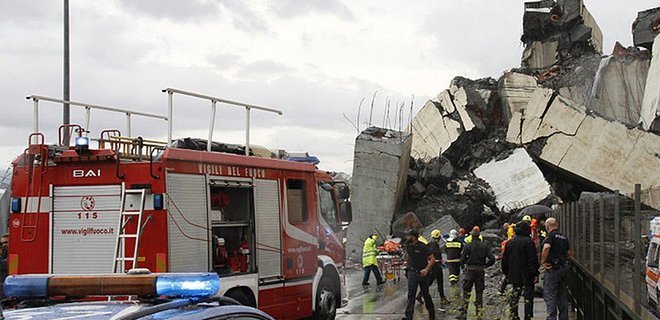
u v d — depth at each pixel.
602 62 31.69
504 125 34.50
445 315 15.84
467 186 32.44
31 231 10.80
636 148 26.67
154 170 10.21
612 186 26.88
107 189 10.48
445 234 28.44
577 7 34.03
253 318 4.36
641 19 31.52
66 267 10.58
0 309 3.82
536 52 35.12
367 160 30.28
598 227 11.80
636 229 8.25
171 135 10.70
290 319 12.58
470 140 34.38
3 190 13.84
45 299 4.48
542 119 27.94
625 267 9.13
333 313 14.12
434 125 34.41
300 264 12.95
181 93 10.87
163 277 4.10
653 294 7.68
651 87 27.77
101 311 3.90
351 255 30.09
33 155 10.77
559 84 33.50
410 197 33.31
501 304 14.05
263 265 11.94
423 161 34.12
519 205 31.17
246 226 11.76
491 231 29.92
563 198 31.06
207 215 10.85
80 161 10.59
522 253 13.48
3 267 12.35
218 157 11.16
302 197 13.22
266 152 13.08
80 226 10.58
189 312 3.90
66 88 16.53
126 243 10.26
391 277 24.67
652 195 8.51
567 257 12.77
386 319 15.49
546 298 12.73
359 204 30.23
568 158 27.52
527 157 32.84
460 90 34.16
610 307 10.50
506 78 34.00
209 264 10.80
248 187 11.75
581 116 27.52
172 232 10.20
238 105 12.04
